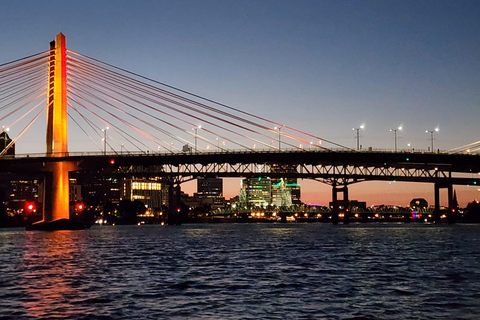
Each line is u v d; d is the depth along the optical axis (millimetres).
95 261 59938
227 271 49125
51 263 57781
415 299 34469
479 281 42125
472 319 29109
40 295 36188
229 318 29391
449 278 43875
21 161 165750
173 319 29234
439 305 32594
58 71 171125
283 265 54375
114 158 179500
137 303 33375
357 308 31797
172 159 194250
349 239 111250
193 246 87875
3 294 36625
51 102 173375
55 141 170375
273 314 30297
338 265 54250
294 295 35969
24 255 69312
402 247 82875
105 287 39469
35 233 160500
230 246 87125
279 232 165375
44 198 175625
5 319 29219
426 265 54219
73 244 96062
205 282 41812
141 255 68500
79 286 40000
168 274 47062
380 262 57438
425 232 159375
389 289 38250
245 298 34938
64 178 175250
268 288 38781
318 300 34219
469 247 82562
